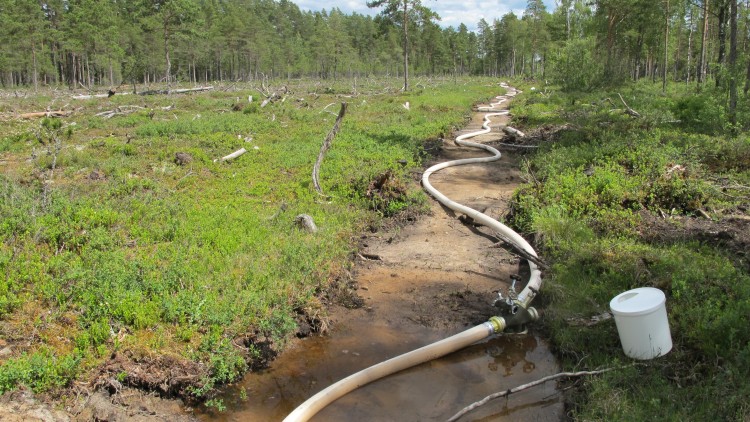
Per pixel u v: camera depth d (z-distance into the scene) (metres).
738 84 15.02
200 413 4.59
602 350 5.13
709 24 35.00
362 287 6.95
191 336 5.30
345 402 4.67
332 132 10.60
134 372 4.74
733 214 8.27
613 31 36.75
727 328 4.65
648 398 4.18
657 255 6.49
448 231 9.02
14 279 5.91
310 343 5.70
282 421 4.39
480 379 5.00
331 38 65.00
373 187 10.23
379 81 59.56
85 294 5.62
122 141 14.88
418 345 5.59
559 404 4.60
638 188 8.92
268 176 11.65
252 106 22.44
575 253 6.88
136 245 7.30
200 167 12.08
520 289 6.77
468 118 24.30
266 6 86.12
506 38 76.12
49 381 4.43
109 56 48.50
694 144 11.72
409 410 4.56
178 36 39.22
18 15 42.50
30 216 7.55
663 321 4.63
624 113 17.69
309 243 7.58
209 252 7.08
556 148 13.69
